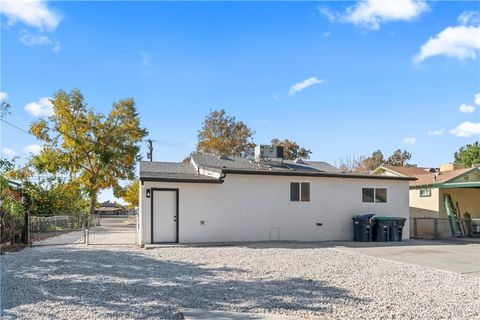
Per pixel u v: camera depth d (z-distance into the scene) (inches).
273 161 895.7
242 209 694.5
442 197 924.0
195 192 670.5
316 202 740.7
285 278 371.2
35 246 620.7
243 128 1897.1
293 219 723.4
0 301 272.7
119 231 1072.2
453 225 857.5
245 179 700.0
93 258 477.4
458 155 2160.4
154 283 340.5
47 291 304.0
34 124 1374.3
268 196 711.7
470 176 949.8
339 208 755.4
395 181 798.5
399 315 259.3
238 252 549.0
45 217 812.6
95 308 259.9
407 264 470.0
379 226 735.7
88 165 1451.8
